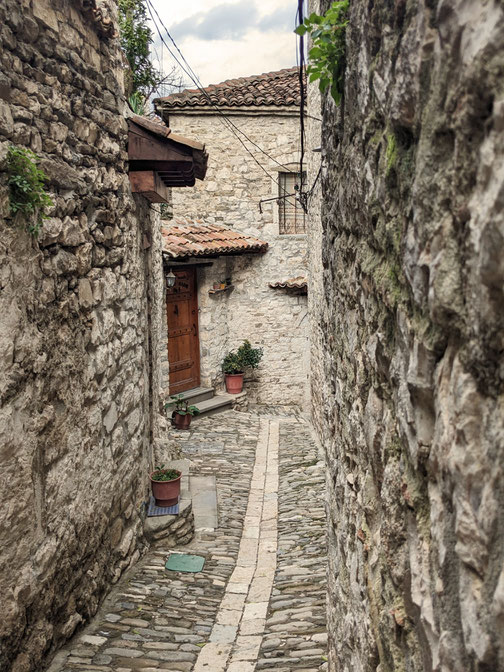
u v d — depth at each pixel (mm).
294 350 13766
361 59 1882
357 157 2066
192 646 4309
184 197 13203
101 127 4746
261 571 5742
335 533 3176
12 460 3318
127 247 5500
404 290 1501
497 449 942
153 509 6324
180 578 5469
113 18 4980
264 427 11586
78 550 4309
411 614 1517
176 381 12586
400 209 1498
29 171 3297
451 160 1115
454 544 1150
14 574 3363
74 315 4230
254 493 8047
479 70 938
